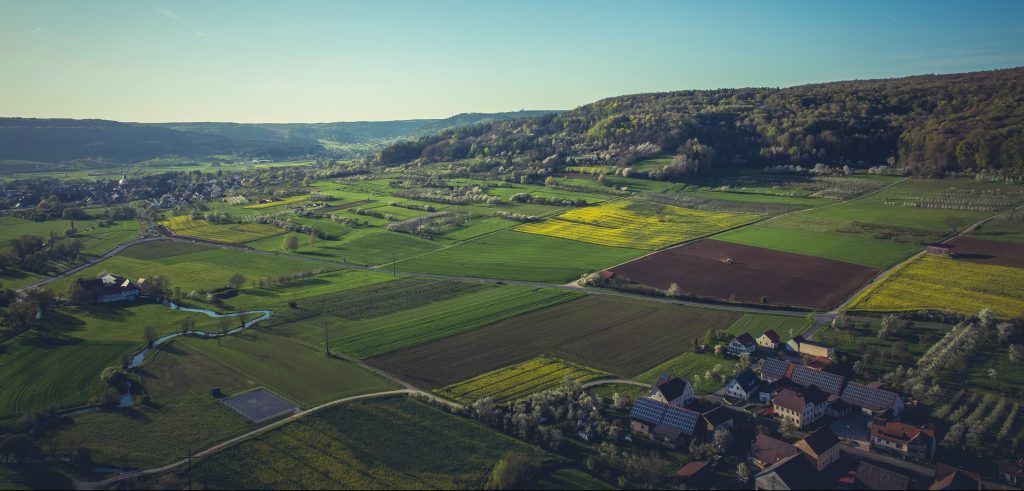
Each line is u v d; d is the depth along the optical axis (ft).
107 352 497.46
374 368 457.68
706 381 431.43
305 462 337.31
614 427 365.20
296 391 422.00
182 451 350.84
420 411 390.63
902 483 300.20
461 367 457.27
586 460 335.26
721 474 325.21
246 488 316.40
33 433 372.58
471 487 314.14
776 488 303.48
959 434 343.87
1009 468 311.47
